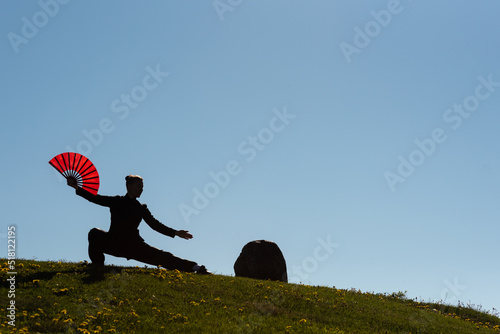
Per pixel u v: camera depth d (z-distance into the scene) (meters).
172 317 13.83
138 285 15.90
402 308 19.75
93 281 15.62
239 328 13.63
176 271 17.98
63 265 17.44
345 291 21.06
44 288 14.62
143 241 17.28
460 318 21.88
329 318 16.36
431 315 19.66
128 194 16.69
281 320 15.17
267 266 23.50
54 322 12.62
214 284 17.55
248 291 17.52
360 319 17.00
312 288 20.11
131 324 13.10
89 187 15.97
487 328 19.84
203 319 14.11
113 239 16.62
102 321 13.09
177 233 17.25
